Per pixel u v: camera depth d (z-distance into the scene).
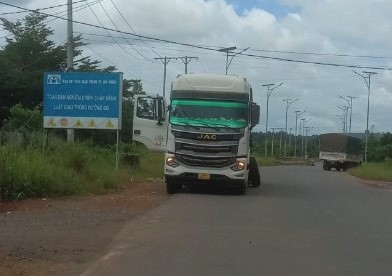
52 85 20.62
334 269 7.84
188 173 16.95
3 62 43.31
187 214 12.77
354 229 11.47
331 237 10.39
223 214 12.95
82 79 20.61
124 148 29.86
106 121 20.64
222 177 16.94
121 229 10.59
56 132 29.80
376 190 23.56
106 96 20.61
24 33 48.47
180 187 18.91
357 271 7.75
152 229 10.62
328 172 45.62
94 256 8.30
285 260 8.31
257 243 9.57
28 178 14.62
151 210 13.38
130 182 20.42
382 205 16.62
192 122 17.05
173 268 7.65
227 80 17.41
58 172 15.96
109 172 19.45
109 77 20.59
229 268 7.73
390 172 36.72
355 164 57.03
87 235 9.88
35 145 19.23
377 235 10.81
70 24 24.78
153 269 7.57
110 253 8.48
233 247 9.17
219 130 16.92
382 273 7.67
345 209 15.01
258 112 17.72
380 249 9.37
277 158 93.38
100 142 35.84
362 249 9.33
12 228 10.38
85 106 20.61
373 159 76.06
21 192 14.30
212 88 17.27
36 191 14.76
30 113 30.39
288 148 126.88
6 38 49.09
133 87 50.38
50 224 10.92
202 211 13.34
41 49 46.94
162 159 30.41
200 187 19.67
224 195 17.50
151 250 8.75
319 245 9.56
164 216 12.36
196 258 8.29
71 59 24.69
